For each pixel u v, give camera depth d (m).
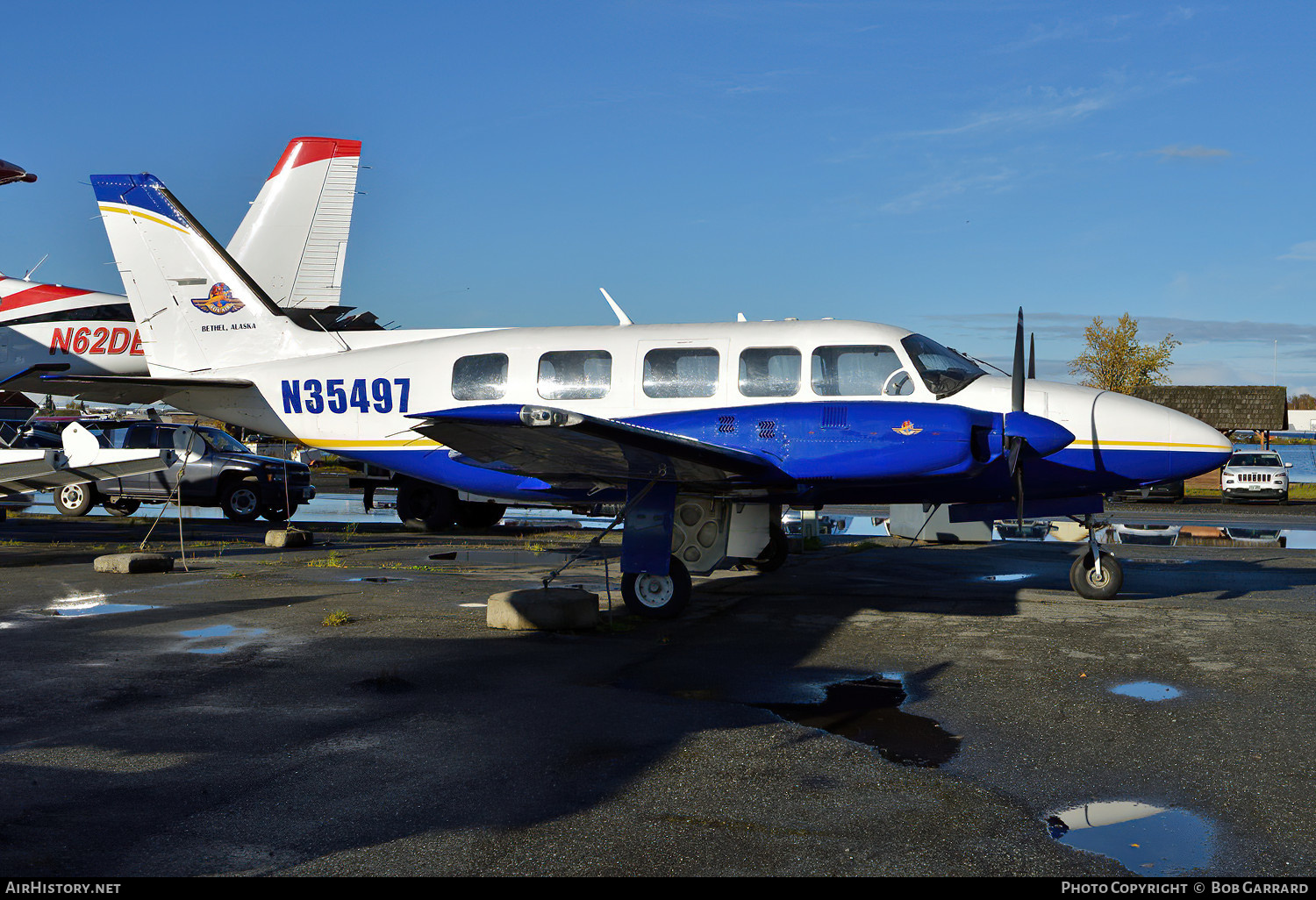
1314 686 5.91
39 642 7.01
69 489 18.48
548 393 9.93
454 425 7.02
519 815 3.81
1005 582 10.55
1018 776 4.30
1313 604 8.98
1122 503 26.34
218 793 4.01
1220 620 8.14
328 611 8.38
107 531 15.72
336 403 10.96
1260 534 16.80
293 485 17.88
